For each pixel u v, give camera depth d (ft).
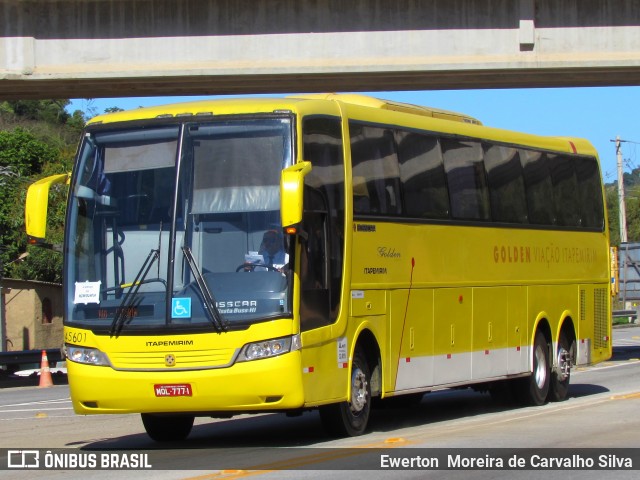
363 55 88.43
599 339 69.97
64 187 161.38
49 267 155.94
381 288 47.37
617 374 85.20
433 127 53.42
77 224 43.19
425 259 51.24
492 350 57.11
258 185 41.45
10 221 166.09
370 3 88.38
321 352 42.19
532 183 62.69
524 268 60.70
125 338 40.93
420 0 88.28
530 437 44.47
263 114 42.24
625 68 88.53
